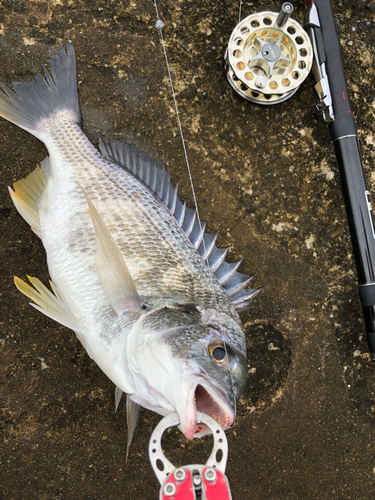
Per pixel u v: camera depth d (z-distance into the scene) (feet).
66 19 1.19
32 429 1.08
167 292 0.98
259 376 1.19
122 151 1.18
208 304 0.97
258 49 1.17
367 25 1.34
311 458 1.19
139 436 1.13
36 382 1.10
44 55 1.17
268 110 1.26
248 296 1.10
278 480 1.17
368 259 1.15
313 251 1.26
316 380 1.22
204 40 1.25
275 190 1.26
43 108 1.13
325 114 1.20
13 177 1.13
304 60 1.18
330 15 1.20
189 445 1.14
